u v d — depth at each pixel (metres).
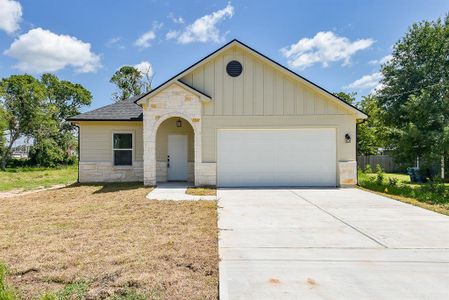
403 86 24.28
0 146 30.27
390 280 4.07
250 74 13.72
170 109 13.52
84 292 3.68
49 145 33.16
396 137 15.08
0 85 31.61
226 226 6.85
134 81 44.34
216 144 13.66
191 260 4.68
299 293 3.68
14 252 5.04
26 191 13.37
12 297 3.29
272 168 13.81
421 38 23.77
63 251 5.08
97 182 15.40
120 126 15.63
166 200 10.08
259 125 13.71
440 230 6.59
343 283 3.97
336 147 13.81
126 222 7.13
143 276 4.07
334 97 13.60
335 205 9.45
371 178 15.37
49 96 39.59
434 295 3.66
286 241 5.77
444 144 12.34
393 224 7.11
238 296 3.60
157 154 15.43
